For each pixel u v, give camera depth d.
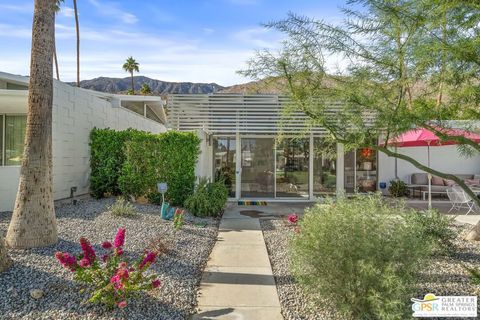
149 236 5.88
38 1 5.00
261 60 4.24
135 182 9.09
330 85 4.14
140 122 16.20
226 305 3.61
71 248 4.96
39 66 4.98
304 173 12.52
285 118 5.41
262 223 8.01
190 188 9.18
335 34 3.93
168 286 3.93
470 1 3.38
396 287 2.81
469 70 3.71
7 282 3.68
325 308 3.40
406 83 3.76
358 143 4.09
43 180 4.98
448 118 4.28
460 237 6.38
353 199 4.11
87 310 3.23
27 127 4.97
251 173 12.54
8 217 7.09
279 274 4.54
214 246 5.92
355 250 3.10
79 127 10.11
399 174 13.62
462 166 13.60
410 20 3.57
